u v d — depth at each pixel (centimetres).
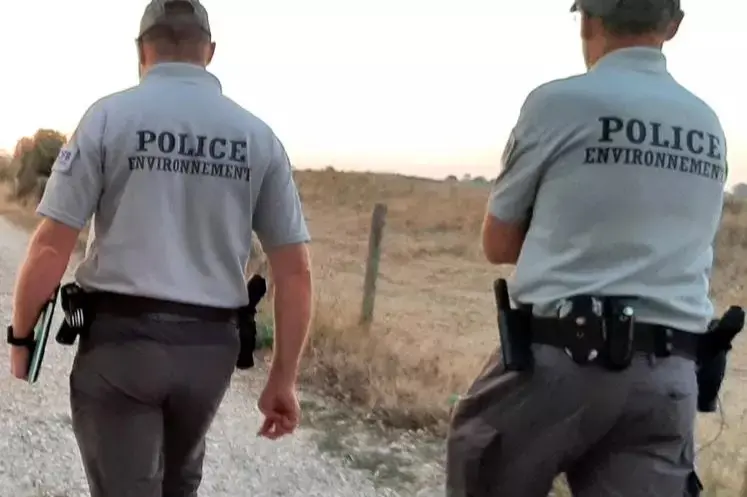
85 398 259
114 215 258
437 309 1249
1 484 475
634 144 244
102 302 260
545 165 252
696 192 249
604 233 245
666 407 244
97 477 262
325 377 707
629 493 248
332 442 576
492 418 258
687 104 254
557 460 252
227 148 262
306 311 284
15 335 264
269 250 283
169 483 283
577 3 266
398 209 2655
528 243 257
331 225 2459
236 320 271
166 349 256
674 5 258
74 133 260
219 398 270
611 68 255
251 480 505
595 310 241
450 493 268
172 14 268
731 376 873
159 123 257
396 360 760
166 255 257
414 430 605
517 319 252
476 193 2733
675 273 246
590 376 242
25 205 2339
